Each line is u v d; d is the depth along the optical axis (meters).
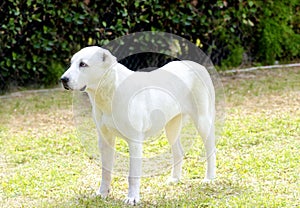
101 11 11.27
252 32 12.56
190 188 6.36
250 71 12.11
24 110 9.84
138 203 5.94
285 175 6.61
